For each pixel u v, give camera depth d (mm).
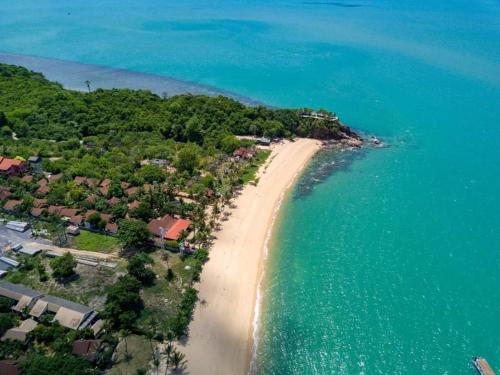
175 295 96438
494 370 82750
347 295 100625
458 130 188250
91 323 86188
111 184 131250
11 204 123125
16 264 102750
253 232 120562
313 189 143750
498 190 141750
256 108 194875
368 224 125625
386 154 169250
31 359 75938
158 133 179000
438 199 137500
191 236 115375
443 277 105375
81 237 114125
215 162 152375
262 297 99750
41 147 159375
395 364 84438
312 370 83688
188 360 82938
